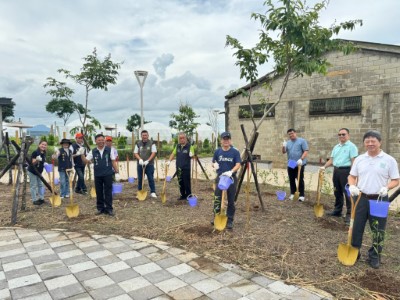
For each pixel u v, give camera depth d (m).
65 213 6.26
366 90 11.94
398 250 4.29
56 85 9.27
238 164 4.99
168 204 7.02
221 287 3.27
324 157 13.21
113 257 4.07
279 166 14.52
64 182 7.85
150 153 7.81
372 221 3.71
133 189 9.16
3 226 5.49
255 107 15.08
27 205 7.09
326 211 6.27
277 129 14.46
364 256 4.07
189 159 7.35
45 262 3.94
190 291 3.20
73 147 8.30
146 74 10.13
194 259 3.98
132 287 3.29
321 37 6.07
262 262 3.87
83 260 3.98
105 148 6.00
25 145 6.23
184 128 15.95
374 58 11.69
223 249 4.27
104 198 6.09
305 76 13.50
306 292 3.16
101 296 3.12
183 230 5.05
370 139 3.71
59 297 3.11
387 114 11.46
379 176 3.69
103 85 9.63
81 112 9.81
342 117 12.62
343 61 12.45
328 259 3.94
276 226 5.29
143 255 4.12
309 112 13.52
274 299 3.03
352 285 3.29
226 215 5.10
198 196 8.01
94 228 5.26
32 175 7.07
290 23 5.68
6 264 3.89
